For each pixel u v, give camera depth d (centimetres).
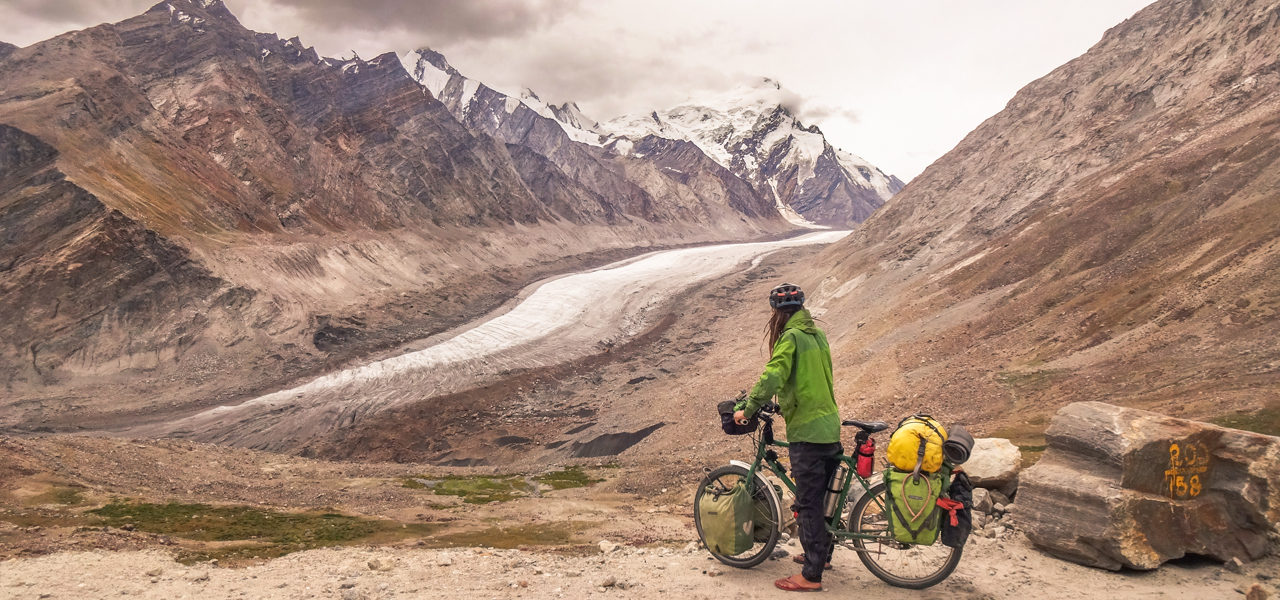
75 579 680
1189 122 5362
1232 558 678
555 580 625
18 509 1335
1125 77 7094
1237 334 2433
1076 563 686
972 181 7969
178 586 642
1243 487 693
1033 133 7762
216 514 1510
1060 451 757
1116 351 2844
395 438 5469
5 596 612
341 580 656
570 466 3281
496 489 2641
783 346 551
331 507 1875
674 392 6112
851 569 625
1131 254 3909
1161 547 666
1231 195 3700
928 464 544
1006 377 3145
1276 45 5378
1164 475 683
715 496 647
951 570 560
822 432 549
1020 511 744
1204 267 3108
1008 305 4331
